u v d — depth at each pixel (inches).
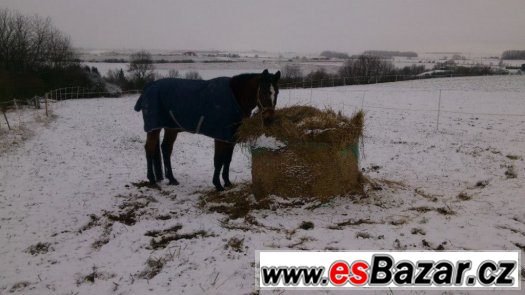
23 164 399.9
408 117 697.6
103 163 397.1
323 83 1792.6
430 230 184.5
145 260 170.7
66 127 697.0
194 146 501.7
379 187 250.1
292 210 218.8
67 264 177.5
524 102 910.4
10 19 1637.6
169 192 273.9
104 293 149.9
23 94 1293.1
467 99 986.1
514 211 207.5
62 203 261.0
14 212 251.0
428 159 360.2
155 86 268.8
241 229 197.5
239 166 352.8
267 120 223.3
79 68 1971.0
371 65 2442.2
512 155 375.6
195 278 151.9
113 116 905.5
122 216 229.8
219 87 240.7
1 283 165.3
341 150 221.3
